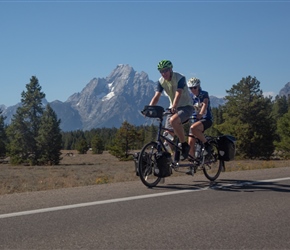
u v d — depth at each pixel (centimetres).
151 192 708
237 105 5325
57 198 668
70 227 504
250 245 444
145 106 759
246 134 5144
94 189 748
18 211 580
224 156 832
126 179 967
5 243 449
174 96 779
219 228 502
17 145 6806
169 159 746
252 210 587
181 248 433
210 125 815
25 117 6862
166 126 788
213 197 671
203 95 807
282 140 5169
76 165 6569
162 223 521
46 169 5016
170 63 753
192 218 544
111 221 529
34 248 434
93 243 448
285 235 478
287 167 1091
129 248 433
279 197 673
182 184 794
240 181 827
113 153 6894
